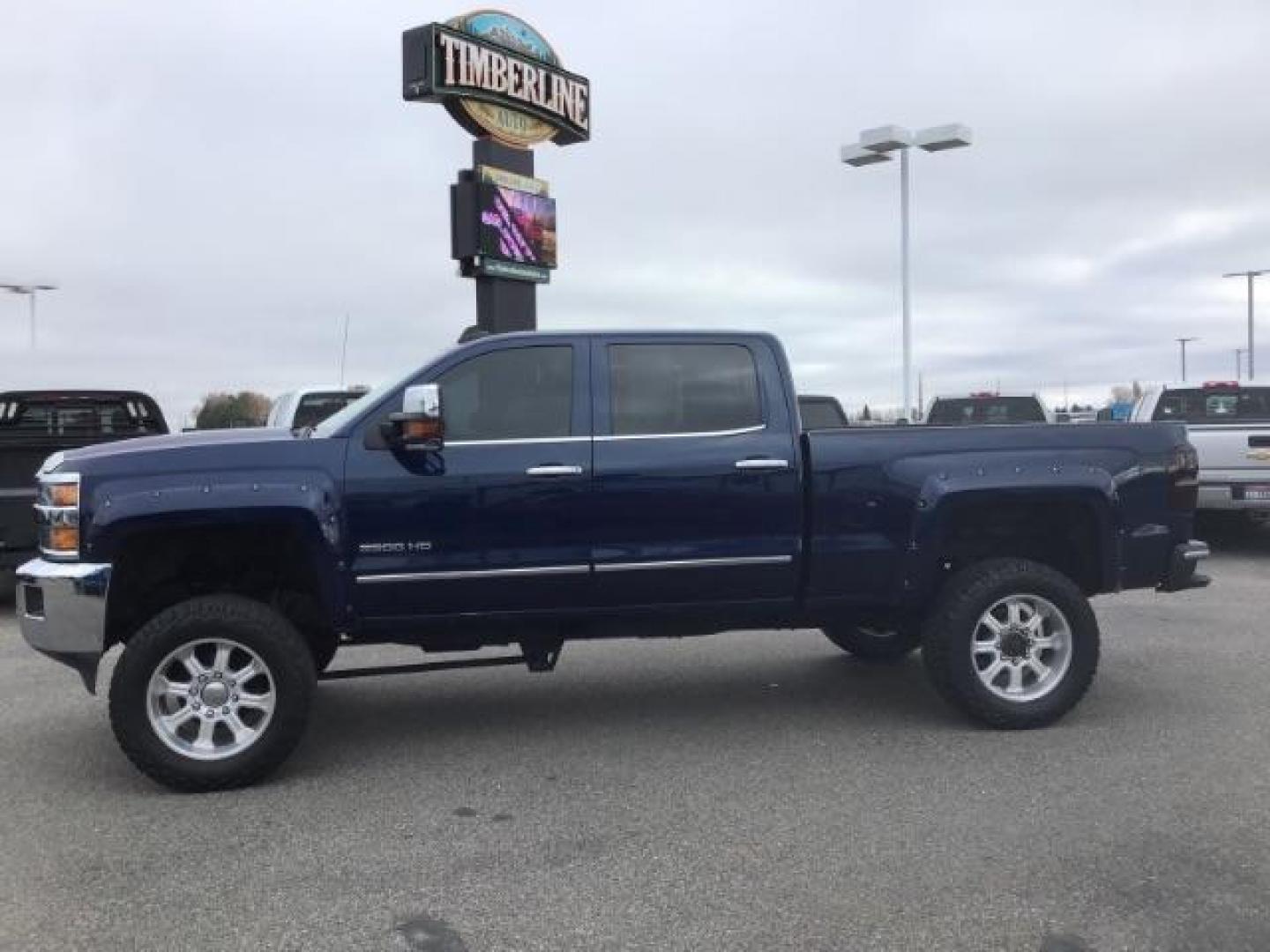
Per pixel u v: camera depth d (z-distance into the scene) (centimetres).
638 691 695
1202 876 401
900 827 452
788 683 711
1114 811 466
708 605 575
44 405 1202
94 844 448
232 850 440
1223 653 777
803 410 1266
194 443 537
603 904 385
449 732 609
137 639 505
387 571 534
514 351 564
